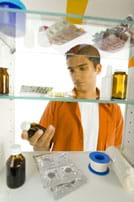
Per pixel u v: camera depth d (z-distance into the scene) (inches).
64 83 29.2
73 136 31.7
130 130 25.6
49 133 28.8
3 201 15.8
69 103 31.4
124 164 19.6
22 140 29.2
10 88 24.4
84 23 21.1
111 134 31.9
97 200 16.5
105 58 28.7
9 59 24.1
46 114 31.0
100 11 28.1
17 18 19.2
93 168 21.0
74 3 26.9
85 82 28.7
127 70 26.1
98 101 25.4
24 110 30.1
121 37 22.3
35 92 24.3
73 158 24.1
